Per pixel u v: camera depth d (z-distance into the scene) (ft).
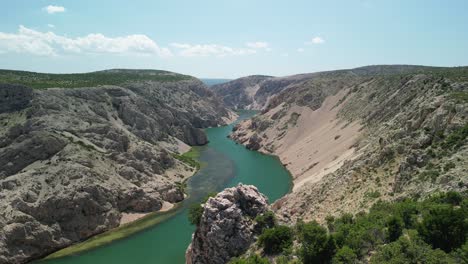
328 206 212.64
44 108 354.95
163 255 228.43
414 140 209.97
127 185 299.17
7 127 323.98
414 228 129.90
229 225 179.22
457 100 208.95
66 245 241.55
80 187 263.29
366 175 217.36
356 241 130.93
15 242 222.69
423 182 172.96
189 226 269.85
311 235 137.18
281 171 410.52
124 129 425.69
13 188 251.19
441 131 199.11
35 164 285.84
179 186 338.13
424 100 260.42
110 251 234.58
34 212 238.07
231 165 436.35
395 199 174.40
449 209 120.88
